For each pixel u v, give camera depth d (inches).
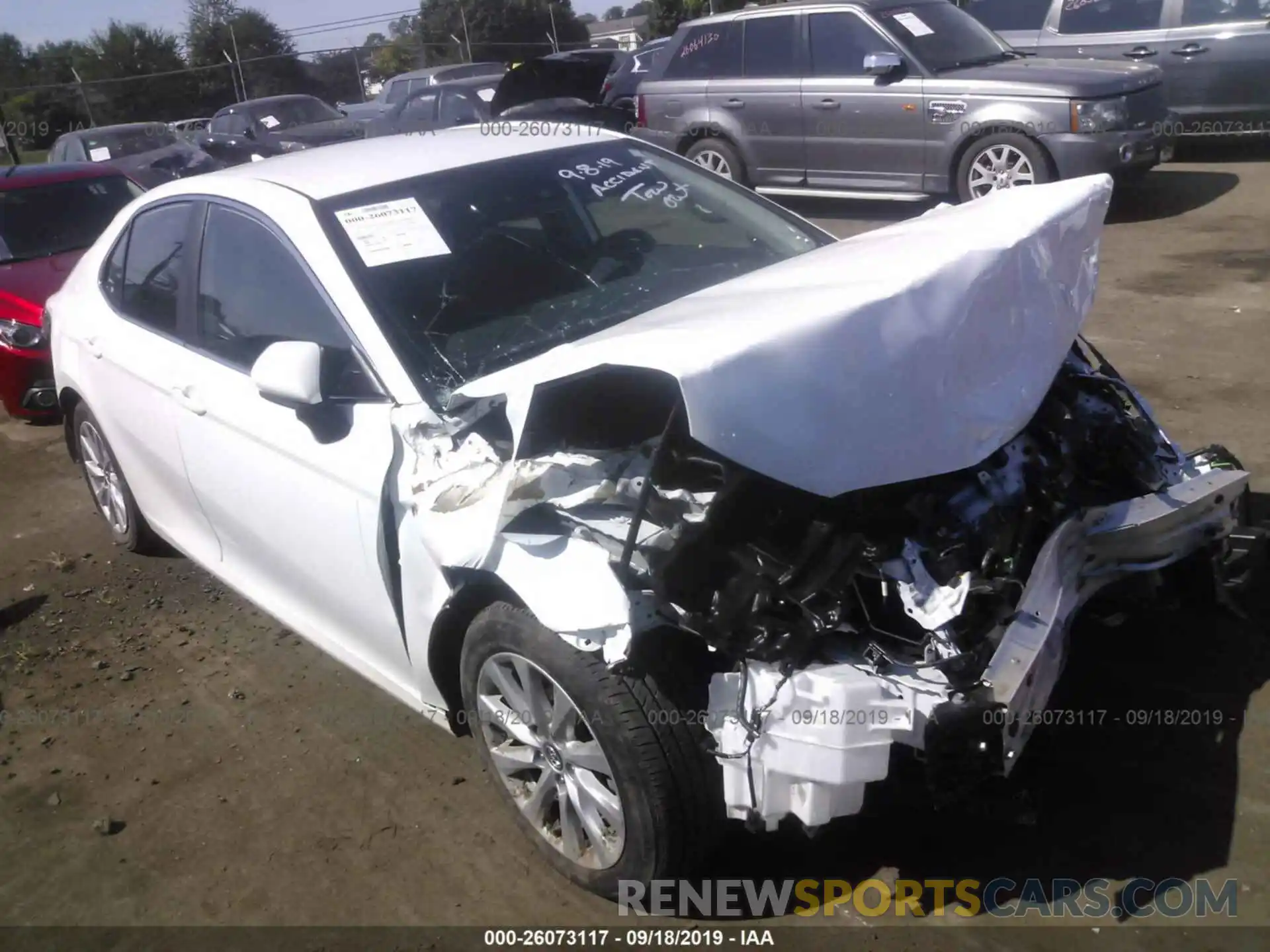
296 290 137.6
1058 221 123.0
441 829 129.6
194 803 138.9
